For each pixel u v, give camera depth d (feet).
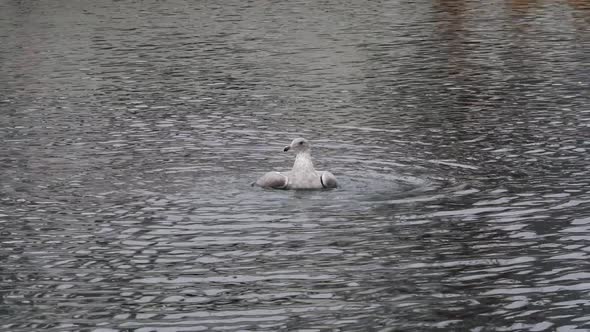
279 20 159.53
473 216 52.70
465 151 68.59
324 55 121.08
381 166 64.39
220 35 142.00
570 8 166.40
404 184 59.36
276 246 48.19
